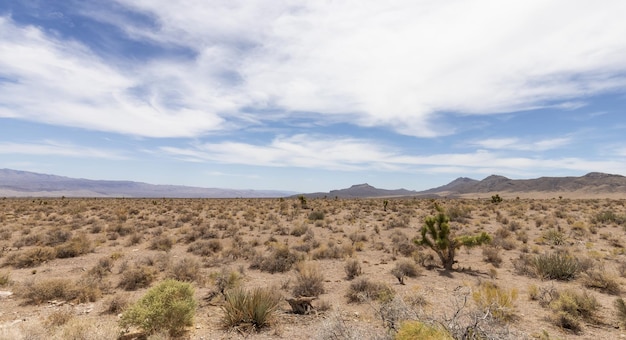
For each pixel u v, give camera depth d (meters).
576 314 7.57
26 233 23.33
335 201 60.31
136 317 6.67
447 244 13.36
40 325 6.37
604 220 26.06
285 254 15.44
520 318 7.65
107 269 13.26
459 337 4.68
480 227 24.91
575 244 18.06
